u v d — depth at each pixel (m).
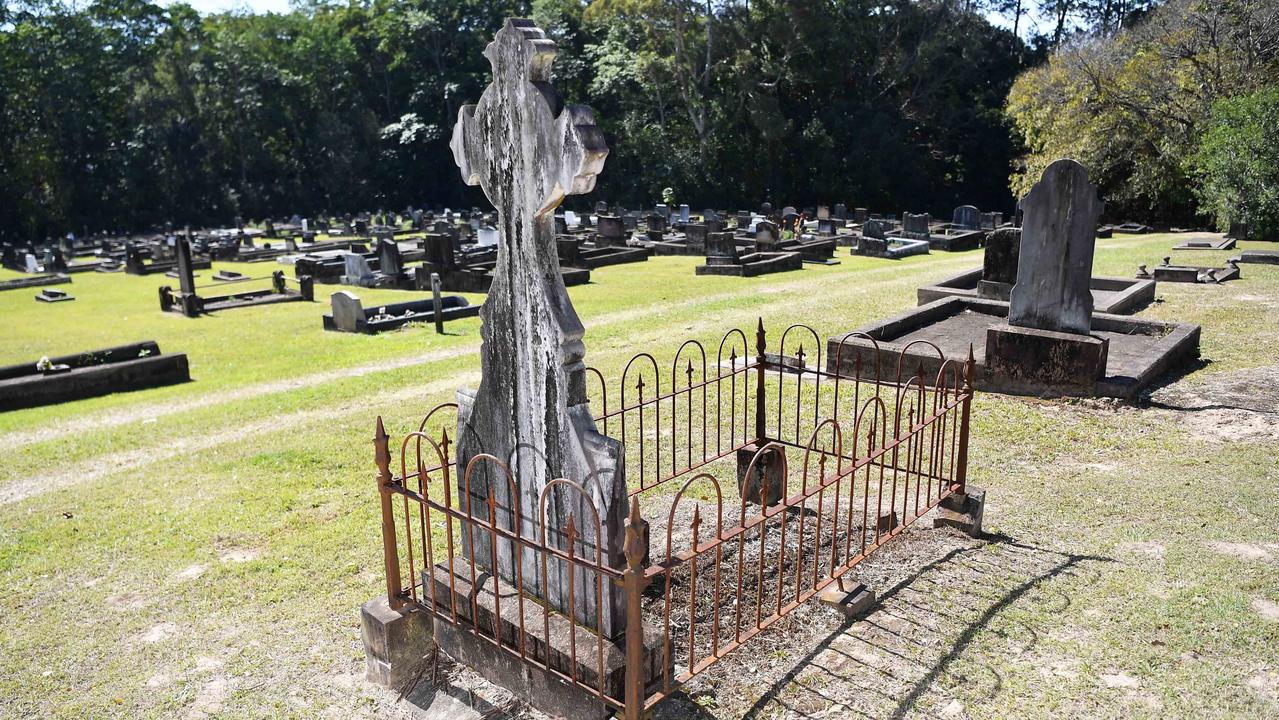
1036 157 39.94
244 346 17.45
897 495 7.50
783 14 56.09
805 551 6.34
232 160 65.81
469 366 14.28
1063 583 5.74
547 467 4.75
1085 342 9.85
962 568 6.03
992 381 10.59
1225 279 17.94
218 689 5.16
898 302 17.77
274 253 35.66
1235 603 5.37
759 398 7.43
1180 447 8.36
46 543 7.35
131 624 5.94
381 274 26.33
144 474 9.12
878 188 58.00
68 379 13.50
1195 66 35.47
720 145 59.88
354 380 13.50
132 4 62.47
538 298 4.57
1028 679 4.73
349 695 5.04
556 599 4.86
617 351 14.36
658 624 5.41
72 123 58.75
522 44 4.42
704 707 4.61
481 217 46.44
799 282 22.61
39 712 5.02
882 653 5.04
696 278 24.39
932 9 58.50
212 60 64.50
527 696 4.73
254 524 7.54
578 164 4.15
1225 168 27.42
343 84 69.25
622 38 63.53
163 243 37.56
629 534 3.83
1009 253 16.53
